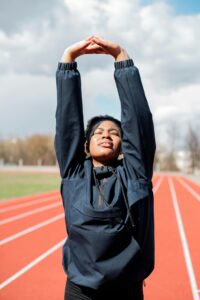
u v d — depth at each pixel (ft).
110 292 6.61
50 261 22.29
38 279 18.80
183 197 65.26
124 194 6.82
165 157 223.92
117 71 7.21
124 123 7.14
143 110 7.04
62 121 7.30
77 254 6.64
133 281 6.57
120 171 7.17
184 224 35.88
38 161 227.20
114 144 7.32
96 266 6.41
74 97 7.30
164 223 36.50
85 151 7.64
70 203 6.90
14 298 16.17
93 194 6.82
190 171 214.07
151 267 7.04
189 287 17.57
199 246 26.09
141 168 7.11
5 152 231.09
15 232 31.76
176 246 26.12
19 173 142.51
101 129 7.38
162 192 75.77
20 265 21.40
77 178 7.14
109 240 6.36
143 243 6.89
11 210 46.73
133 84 7.07
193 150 214.90
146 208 7.00
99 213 6.43
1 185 87.30
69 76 7.28
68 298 6.88
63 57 7.43
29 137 235.20
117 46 7.25
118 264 6.40
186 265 21.24
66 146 7.30
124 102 7.13
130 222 6.64
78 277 6.59
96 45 7.29
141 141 7.07
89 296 6.64
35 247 26.08
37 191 74.59
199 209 48.16
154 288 17.43
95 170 7.15
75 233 6.61
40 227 34.30
